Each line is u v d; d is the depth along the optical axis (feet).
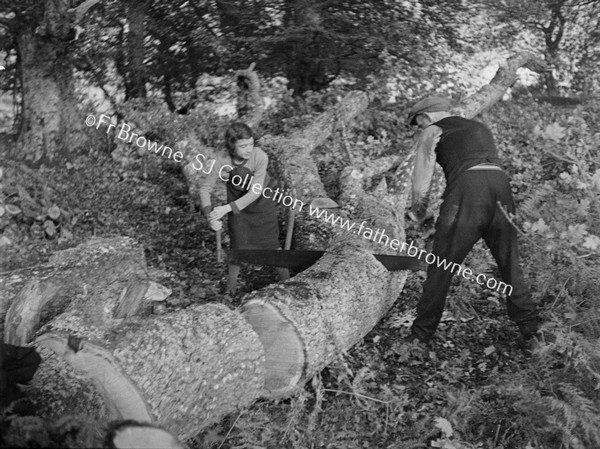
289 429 10.19
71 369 8.68
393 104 26.86
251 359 10.29
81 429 7.43
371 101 26.48
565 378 10.70
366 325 12.73
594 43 30.30
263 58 28.71
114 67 27.12
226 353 9.86
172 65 28.37
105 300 11.01
